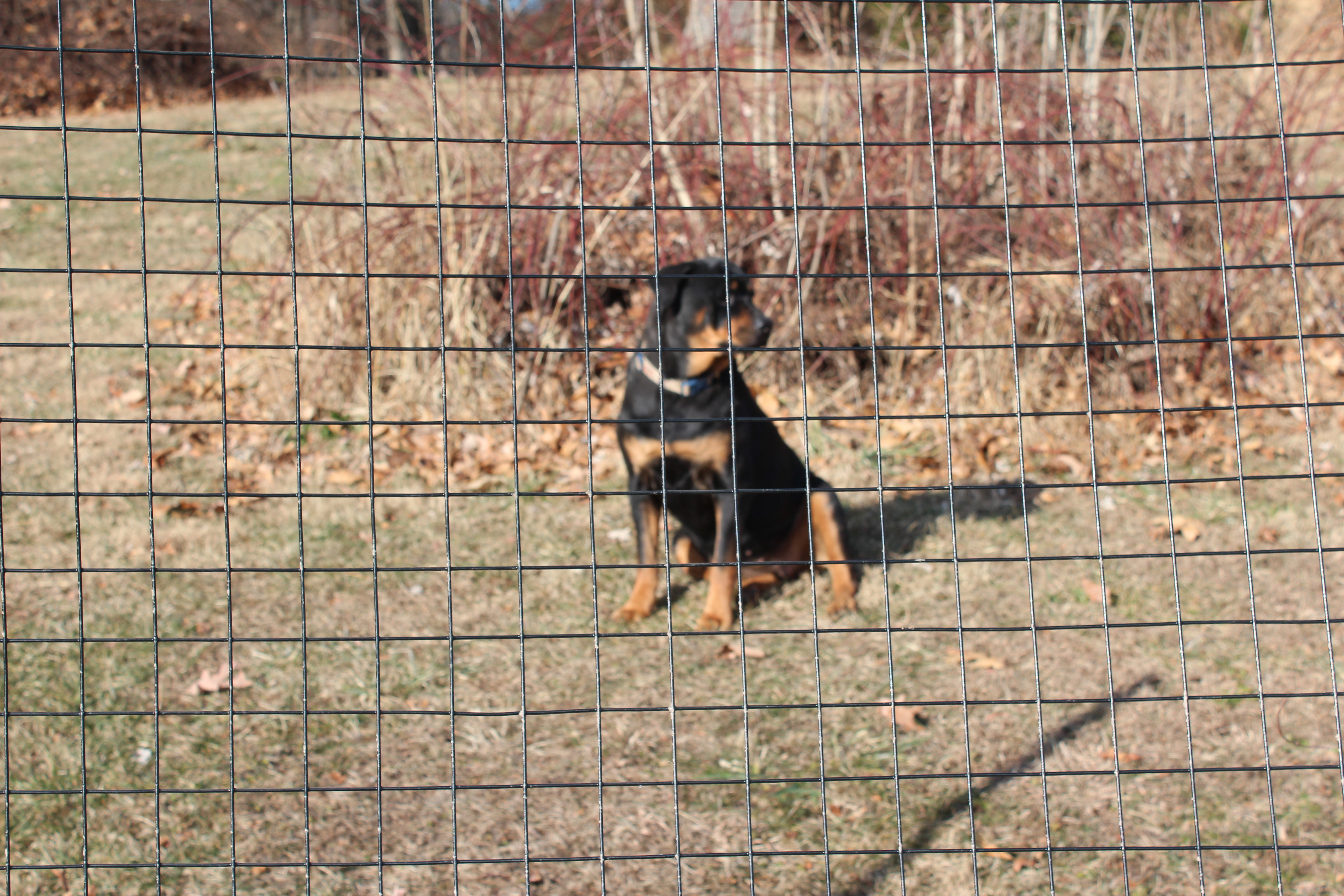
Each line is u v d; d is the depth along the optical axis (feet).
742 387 14.62
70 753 10.93
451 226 21.03
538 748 11.27
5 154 37.11
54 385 21.25
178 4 40.88
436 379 20.67
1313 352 22.44
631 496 14.67
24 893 8.91
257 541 16.37
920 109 22.84
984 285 21.40
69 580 14.89
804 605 14.94
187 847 9.62
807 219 22.02
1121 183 22.26
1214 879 9.25
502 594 14.97
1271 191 22.36
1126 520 17.43
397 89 23.67
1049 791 10.43
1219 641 13.51
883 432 20.61
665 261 22.15
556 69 6.27
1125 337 21.44
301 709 11.82
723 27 22.59
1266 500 18.16
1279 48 25.00
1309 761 10.88
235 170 34.45
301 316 21.03
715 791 10.49
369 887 9.11
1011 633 13.80
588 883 9.20
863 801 10.30
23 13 45.62
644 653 13.35
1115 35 26.13
